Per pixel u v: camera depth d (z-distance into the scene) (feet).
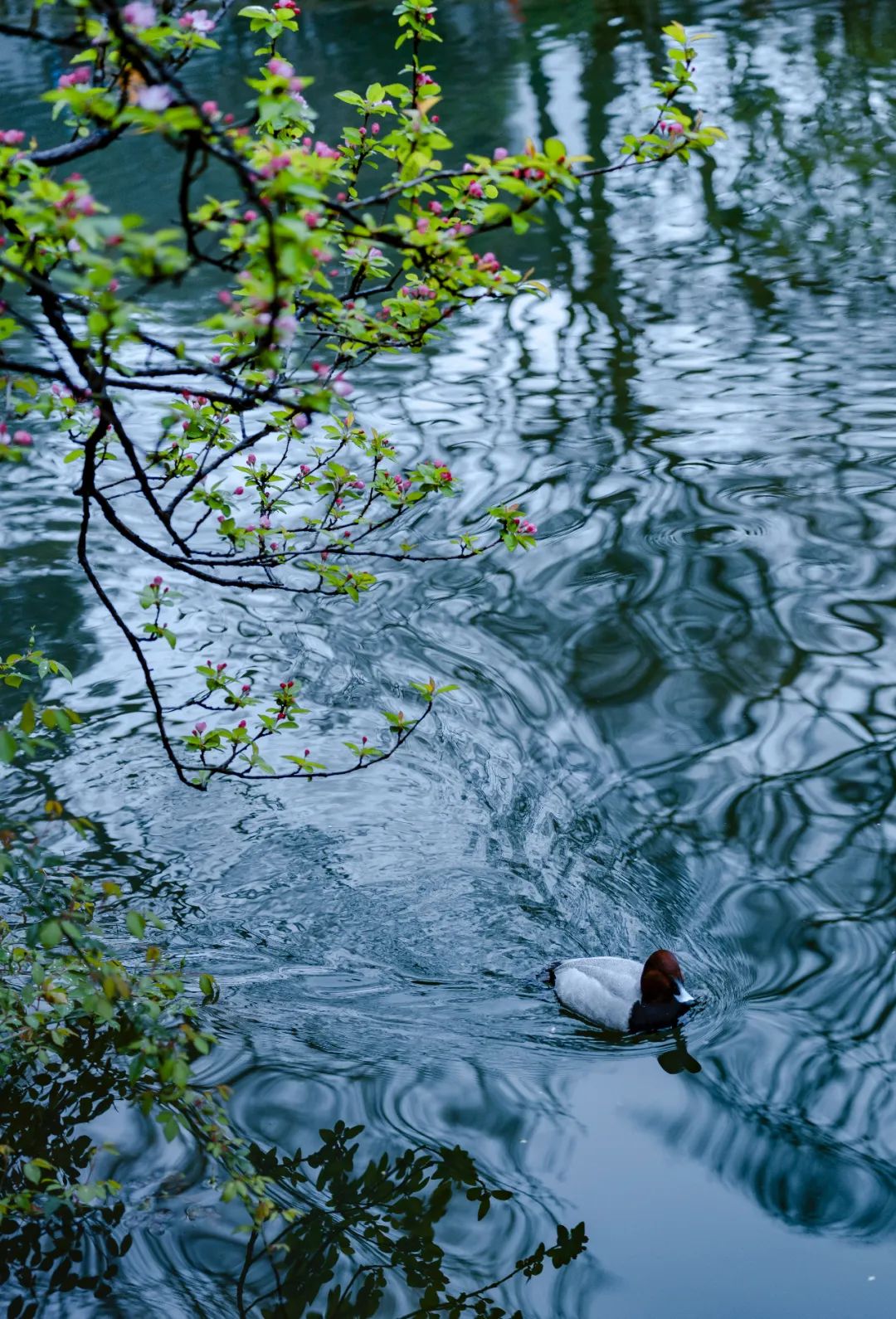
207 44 14.12
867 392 40.75
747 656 30.35
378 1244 17.74
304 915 25.13
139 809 27.81
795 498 36.09
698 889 24.58
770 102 62.64
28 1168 15.97
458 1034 22.16
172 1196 18.62
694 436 39.47
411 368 45.16
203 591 34.99
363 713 30.37
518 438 40.06
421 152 14.64
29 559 36.60
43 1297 16.99
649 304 47.75
